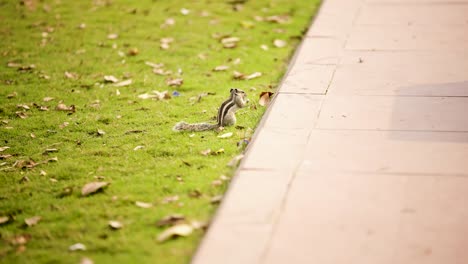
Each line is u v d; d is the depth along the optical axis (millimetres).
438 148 8086
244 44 12969
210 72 11633
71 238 6770
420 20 13297
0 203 7562
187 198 7410
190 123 9492
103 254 6449
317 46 12156
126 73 11703
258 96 10359
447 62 10906
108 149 8828
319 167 7797
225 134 8984
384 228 6562
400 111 9180
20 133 9578
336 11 14266
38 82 11523
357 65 11062
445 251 6164
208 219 6957
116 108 10328
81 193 7633
